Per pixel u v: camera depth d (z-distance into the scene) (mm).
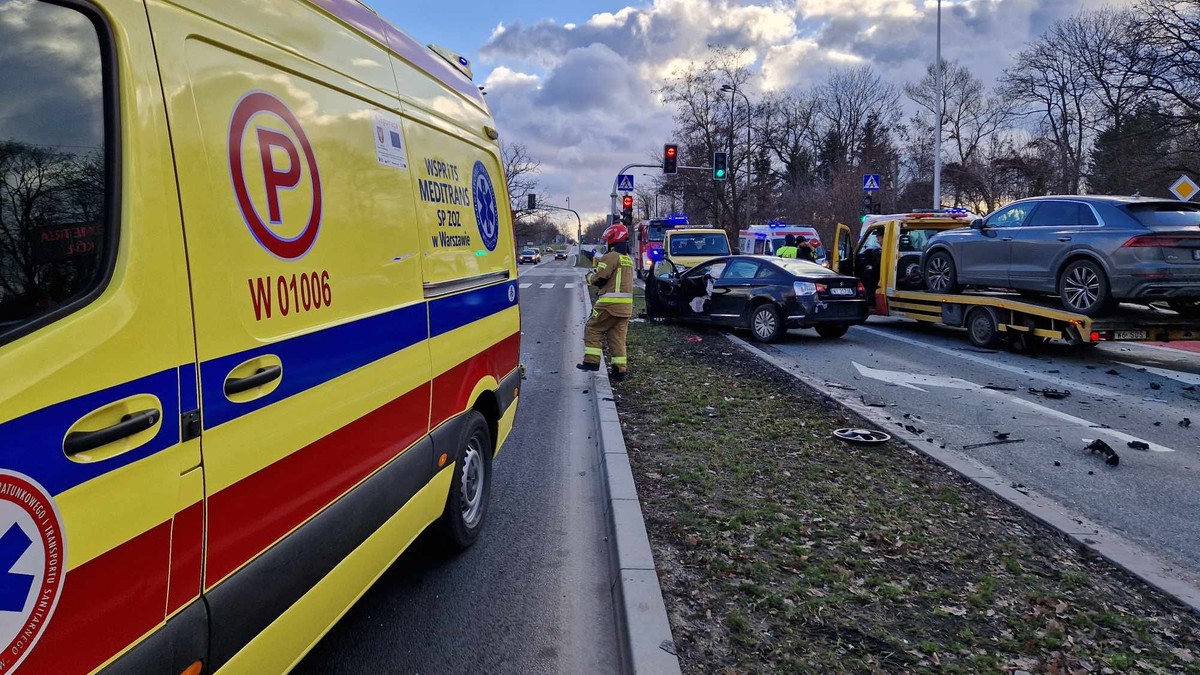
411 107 3447
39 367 1422
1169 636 3336
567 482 5559
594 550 4395
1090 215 10430
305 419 2320
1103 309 10227
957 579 3820
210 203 1922
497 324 4664
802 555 4020
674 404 7660
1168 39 28500
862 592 3629
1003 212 12008
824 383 9211
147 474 1663
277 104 2289
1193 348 12289
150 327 1681
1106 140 36094
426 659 3258
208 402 1865
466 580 3990
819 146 69875
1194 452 6422
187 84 1890
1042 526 4570
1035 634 3289
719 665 3023
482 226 4426
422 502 3412
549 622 3586
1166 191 31828
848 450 6078
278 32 2354
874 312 15516
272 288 2164
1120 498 5316
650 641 3135
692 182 48562
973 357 11453
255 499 2070
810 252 19984
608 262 8898
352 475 2650
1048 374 9984
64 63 1595
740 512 4609
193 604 1832
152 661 1683
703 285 13820
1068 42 41156
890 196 56250
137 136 1709
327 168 2555
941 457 5840
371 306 2816
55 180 1562
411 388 3211
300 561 2295
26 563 1374
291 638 2293
